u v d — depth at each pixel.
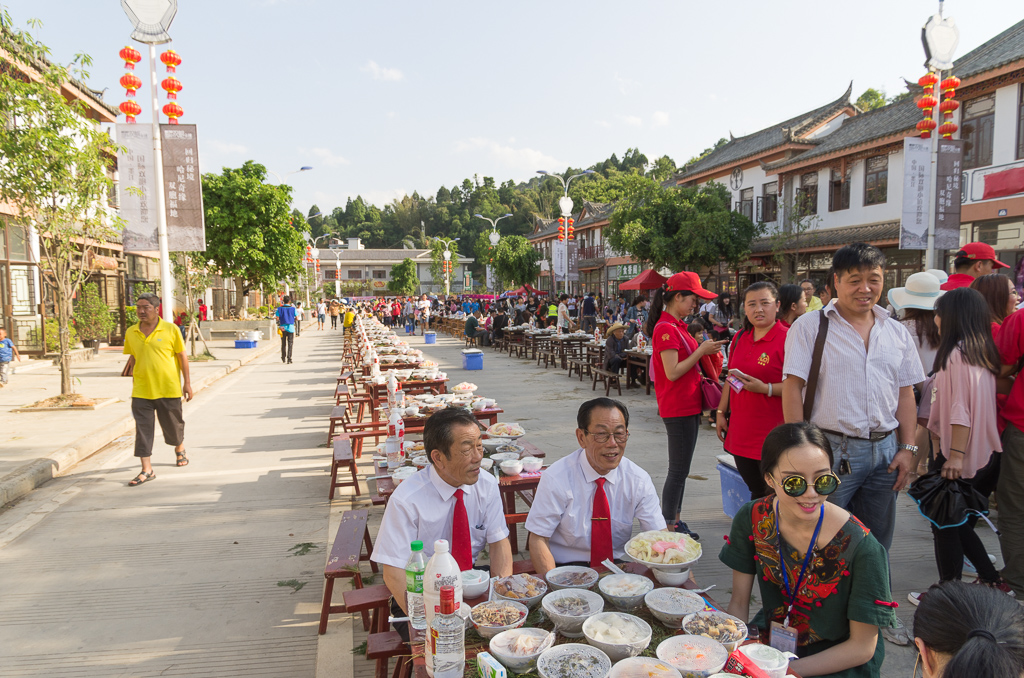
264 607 3.77
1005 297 4.02
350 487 6.04
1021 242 13.64
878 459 3.02
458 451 2.66
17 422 8.56
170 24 10.28
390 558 2.64
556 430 8.43
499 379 13.79
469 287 66.62
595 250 38.25
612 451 2.88
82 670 3.15
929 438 4.41
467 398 6.66
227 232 23.84
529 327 19.23
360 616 3.65
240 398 11.60
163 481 6.28
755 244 22.02
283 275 25.80
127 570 4.27
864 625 2.04
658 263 20.77
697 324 7.09
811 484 2.02
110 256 19.81
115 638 3.44
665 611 2.19
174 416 6.61
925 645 1.34
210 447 7.72
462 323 26.91
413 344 24.53
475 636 2.16
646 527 3.01
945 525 3.40
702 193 21.08
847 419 2.97
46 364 14.93
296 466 6.82
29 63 8.76
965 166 14.86
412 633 2.24
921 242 11.16
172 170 10.38
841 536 2.08
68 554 4.54
